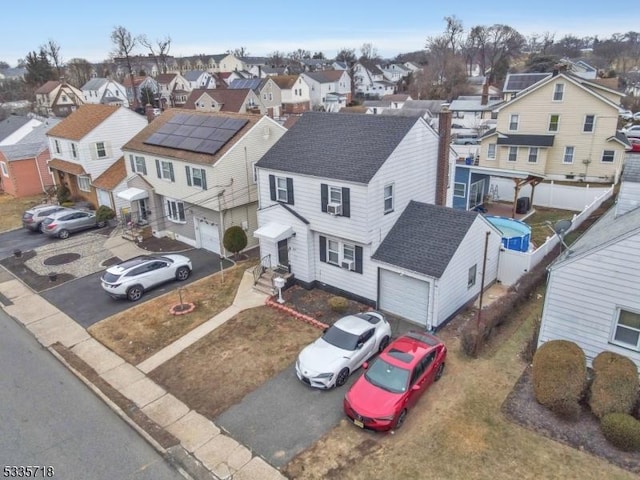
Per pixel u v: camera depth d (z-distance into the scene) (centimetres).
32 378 1727
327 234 2159
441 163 2348
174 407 1528
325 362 1593
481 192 3556
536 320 1906
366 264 2078
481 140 4384
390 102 9125
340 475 1225
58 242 3203
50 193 4291
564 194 3494
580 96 3862
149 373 1725
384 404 1347
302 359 1627
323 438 1356
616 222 1641
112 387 1647
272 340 1891
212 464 1287
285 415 1462
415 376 1439
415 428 1366
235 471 1259
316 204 2150
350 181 1952
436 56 13675
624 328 1454
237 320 2061
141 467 1295
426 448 1291
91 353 1873
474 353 1694
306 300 2217
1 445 1390
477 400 1465
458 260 1925
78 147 3644
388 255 2005
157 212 3158
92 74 14200
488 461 1236
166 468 1288
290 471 1248
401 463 1248
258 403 1523
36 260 2891
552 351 1408
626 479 1158
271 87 9050
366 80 12688
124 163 3641
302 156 2234
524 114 4156
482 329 1731
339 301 2067
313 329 1958
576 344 1474
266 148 2839
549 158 4156
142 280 2330
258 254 2833
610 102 3759
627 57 15600
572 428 1327
